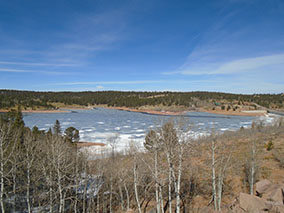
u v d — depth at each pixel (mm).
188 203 22922
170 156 15406
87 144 51688
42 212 20578
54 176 19953
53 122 88438
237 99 197750
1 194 16562
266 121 94125
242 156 30328
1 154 16797
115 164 27422
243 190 23609
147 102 183875
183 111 151125
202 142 33562
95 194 25531
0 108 132125
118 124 86750
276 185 18609
